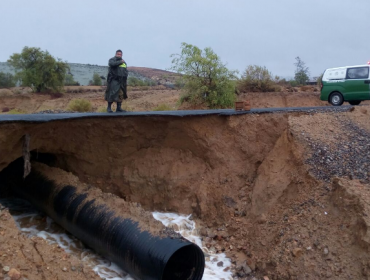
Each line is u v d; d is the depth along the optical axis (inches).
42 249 220.5
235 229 317.4
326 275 233.5
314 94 925.2
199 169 372.2
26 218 337.1
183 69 707.4
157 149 377.7
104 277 251.8
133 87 1766.7
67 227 297.7
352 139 350.9
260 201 320.2
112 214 271.9
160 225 258.1
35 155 366.3
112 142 359.3
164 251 229.0
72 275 209.8
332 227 253.6
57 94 1525.6
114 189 370.3
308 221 267.4
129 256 244.4
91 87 1895.9
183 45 707.4
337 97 601.3
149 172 369.4
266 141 377.1
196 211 353.4
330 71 613.6
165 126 366.0
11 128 285.4
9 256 195.9
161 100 1056.8
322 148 324.2
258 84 995.9
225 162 368.8
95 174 366.9
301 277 240.8
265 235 287.6
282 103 901.8
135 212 271.9
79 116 326.0
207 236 322.3
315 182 291.9
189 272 253.8
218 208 343.3
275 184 317.4
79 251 286.5
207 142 371.6
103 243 264.4
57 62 1567.4
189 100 712.4
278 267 255.0
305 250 251.1
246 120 383.6
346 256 235.5
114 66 393.1
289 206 293.0
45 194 318.3
